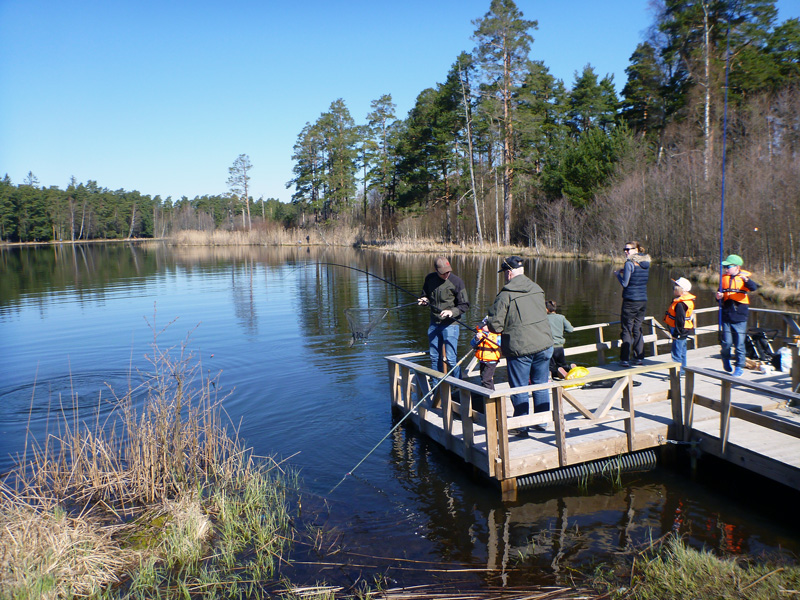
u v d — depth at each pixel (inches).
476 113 1686.8
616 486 217.2
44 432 278.4
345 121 2706.7
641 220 1254.3
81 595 155.4
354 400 323.3
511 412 268.7
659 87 1430.9
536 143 1850.4
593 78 2114.9
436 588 156.3
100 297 823.7
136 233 4694.9
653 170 1285.7
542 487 217.6
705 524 186.2
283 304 721.6
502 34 1577.3
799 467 181.3
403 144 2021.4
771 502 200.7
